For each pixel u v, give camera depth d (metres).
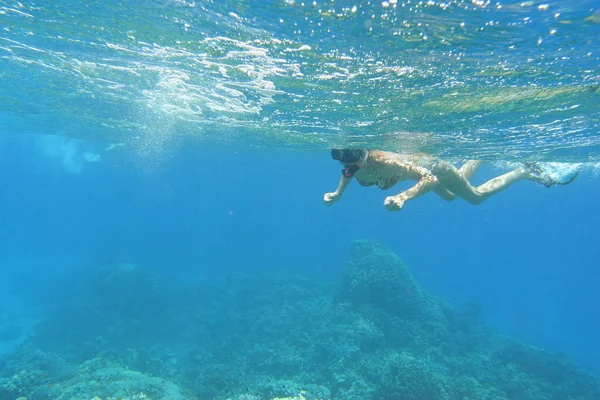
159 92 11.16
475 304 27.83
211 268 48.09
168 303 26.12
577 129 8.52
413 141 9.67
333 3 4.00
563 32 4.02
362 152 5.17
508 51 4.59
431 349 18.20
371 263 23.08
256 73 7.13
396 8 3.87
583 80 5.49
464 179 6.61
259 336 21.02
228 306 26.17
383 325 19.22
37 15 6.14
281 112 9.96
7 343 22.92
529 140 9.59
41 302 30.83
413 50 4.83
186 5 4.82
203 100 11.04
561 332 46.03
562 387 16.88
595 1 3.44
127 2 5.11
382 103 7.23
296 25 4.67
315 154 32.97
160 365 17.41
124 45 6.98
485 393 14.26
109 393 11.43
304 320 21.59
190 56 6.95
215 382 14.80
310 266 49.91
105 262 44.31
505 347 20.84
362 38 4.69
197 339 22.00
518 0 3.53
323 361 16.88
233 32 5.32
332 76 6.29
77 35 6.86
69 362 17.36
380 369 14.68
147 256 53.62
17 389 12.47
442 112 7.37
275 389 13.02
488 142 9.69
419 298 22.16
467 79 5.67
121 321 22.48
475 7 3.68
